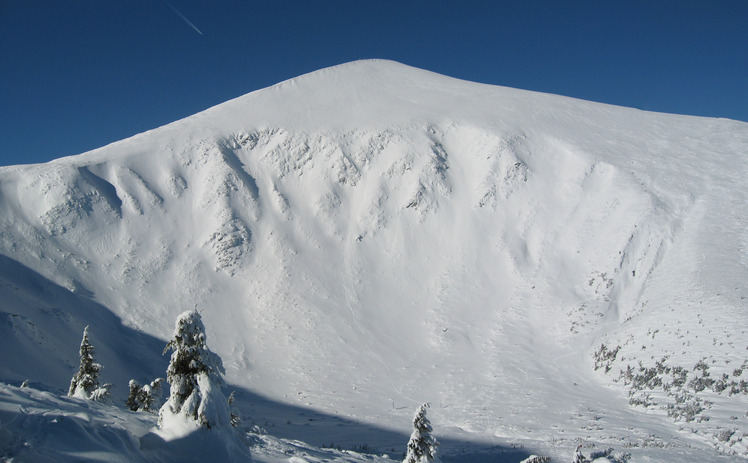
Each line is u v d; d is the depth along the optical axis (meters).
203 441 9.04
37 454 6.98
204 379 9.44
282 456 12.41
